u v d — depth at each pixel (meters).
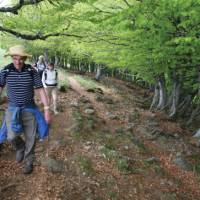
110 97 29.69
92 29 16.41
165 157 15.15
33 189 8.80
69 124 14.64
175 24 13.22
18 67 5.80
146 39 15.31
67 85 27.92
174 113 25.00
